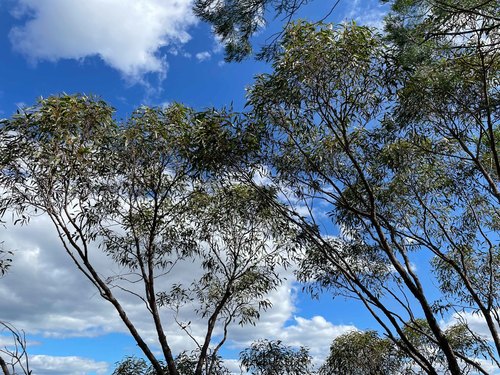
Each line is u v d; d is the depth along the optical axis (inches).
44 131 287.7
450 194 343.3
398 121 292.5
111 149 312.7
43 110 284.2
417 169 328.2
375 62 268.5
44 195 284.7
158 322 312.5
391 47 255.4
